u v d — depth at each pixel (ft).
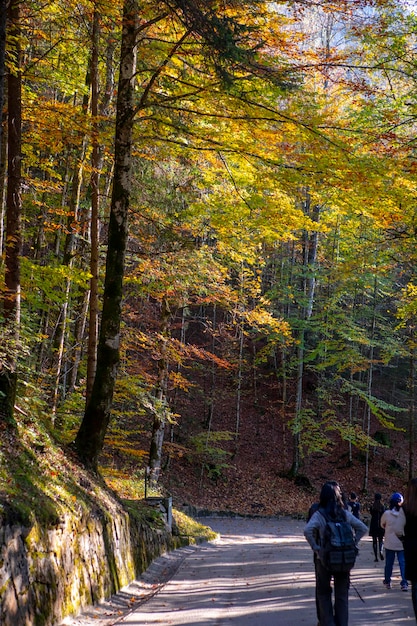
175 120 35.24
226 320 122.01
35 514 20.16
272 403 127.03
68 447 32.83
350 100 38.50
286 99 31.83
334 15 31.19
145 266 46.75
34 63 35.24
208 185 45.09
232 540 66.69
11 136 29.32
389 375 127.34
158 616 23.30
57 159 49.57
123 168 34.14
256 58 28.30
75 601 22.33
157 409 51.96
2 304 28.40
